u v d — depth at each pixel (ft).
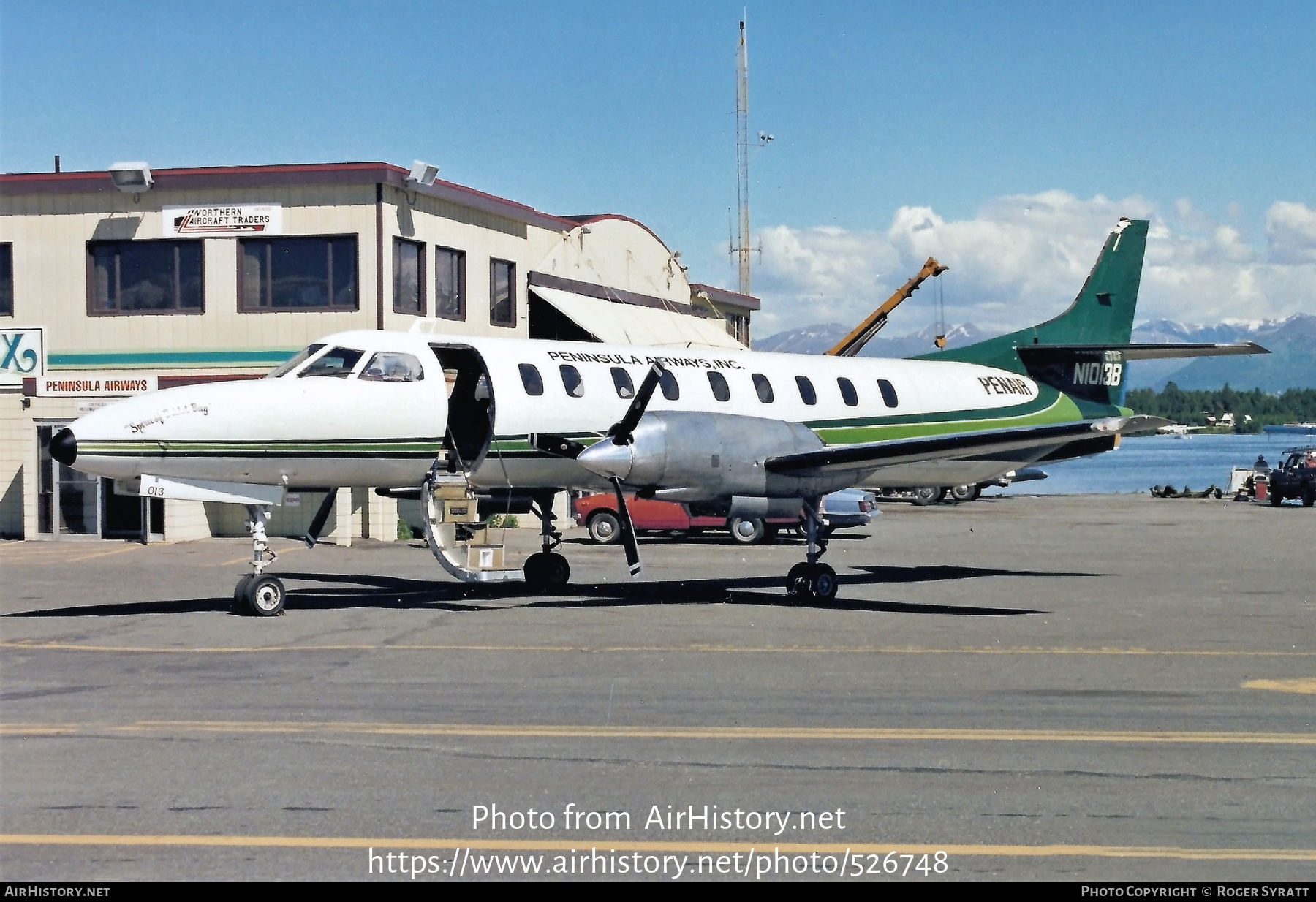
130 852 22.21
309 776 26.73
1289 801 25.32
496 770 27.22
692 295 155.53
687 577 68.28
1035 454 80.33
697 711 33.01
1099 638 46.21
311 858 22.04
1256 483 174.29
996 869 21.70
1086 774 27.17
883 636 46.60
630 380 62.90
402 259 92.22
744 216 208.33
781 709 33.32
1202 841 23.02
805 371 70.64
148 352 91.50
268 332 90.33
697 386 64.95
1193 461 586.45
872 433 71.77
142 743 29.37
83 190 91.61
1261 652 43.09
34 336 92.63
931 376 76.79
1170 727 31.40
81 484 91.40
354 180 88.89
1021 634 47.29
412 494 59.57
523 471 59.67
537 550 85.71
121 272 92.07
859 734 30.55
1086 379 84.89
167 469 51.11
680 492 55.52
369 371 55.67
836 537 102.47
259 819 23.94
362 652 42.50
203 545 87.66
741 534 91.97
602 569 72.84
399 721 31.78
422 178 90.63
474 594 60.44
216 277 90.79
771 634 47.01
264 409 52.60
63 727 31.01
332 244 89.71
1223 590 62.95
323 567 72.69
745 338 177.27
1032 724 31.65
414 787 26.02
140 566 73.31
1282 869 21.66
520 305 108.06
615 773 27.04
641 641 45.09
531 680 37.37
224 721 31.76
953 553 86.28
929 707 33.71
